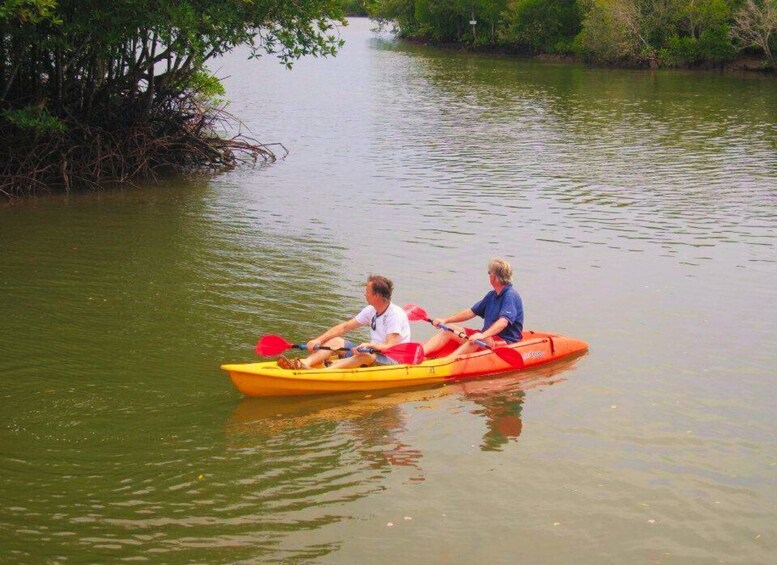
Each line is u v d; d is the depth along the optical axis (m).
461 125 28.33
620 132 26.72
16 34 15.90
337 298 11.63
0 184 17.45
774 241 14.51
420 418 8.41
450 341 9.89
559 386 9.13
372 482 7.23
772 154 22.88
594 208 16.92
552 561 6.25
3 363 9.38
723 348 10.05
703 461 7.62
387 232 15.09
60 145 18.19
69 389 8.80
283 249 13.98
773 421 8.34
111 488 7.03
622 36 51.47
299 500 6.95
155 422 8.18
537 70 49.28
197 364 9.48
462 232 15.10
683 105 33.25
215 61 53.66
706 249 14.03
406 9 80.06
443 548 6.37
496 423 8.32
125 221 15.70
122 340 10.10
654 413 8.51
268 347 8.97
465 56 60.62
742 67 48.53
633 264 13.23
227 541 6.38
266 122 28.98
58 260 13.22
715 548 6.42
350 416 8.43
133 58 19.73
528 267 13.08
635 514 6.84
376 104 33.91
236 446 7.76
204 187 18.81
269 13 18.33
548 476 7.38
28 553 6.15
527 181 19.47
